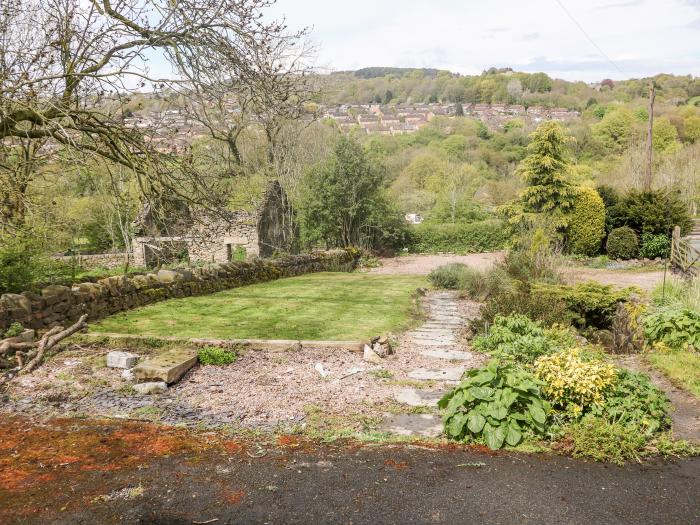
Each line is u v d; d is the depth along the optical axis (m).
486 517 3.57
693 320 8.07
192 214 8.84
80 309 8.65
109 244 29.70
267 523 3.46
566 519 3.55
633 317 9.45
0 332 7.08
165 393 5.96
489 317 9.52
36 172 8.58
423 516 3.57
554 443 4.76
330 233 30.20
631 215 24.48
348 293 13.45
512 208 27.61
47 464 4.24
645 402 5.06
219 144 12.86
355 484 3.99
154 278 10.93
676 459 4.51
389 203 32.88
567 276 14.77
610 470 4.29
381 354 7.64
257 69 7.84
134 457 4.40
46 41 7.70
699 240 25.41
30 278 8.31
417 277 18.58
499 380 5.00
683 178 35.69
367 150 31.53
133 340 7.52
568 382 5.07
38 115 6.72
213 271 13.14
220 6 7.56
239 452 4.54
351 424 5.20
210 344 7.53
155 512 3.57
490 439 4.68
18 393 5.80
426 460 4.43
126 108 8.21
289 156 28.03
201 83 7.55
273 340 7.68
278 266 17.47
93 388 6.01
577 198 25.44
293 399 5.85
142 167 7.71
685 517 3.59
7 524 3.38
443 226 34.56
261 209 23.89
